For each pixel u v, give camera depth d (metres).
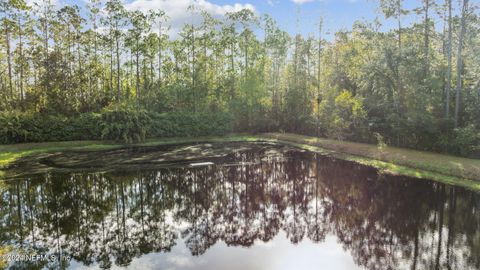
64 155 19.02
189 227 8.77
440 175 13.33
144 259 6.80
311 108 29.08
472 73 16.05
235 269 6.36
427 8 19.27
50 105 24.95
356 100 21.28
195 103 30.64
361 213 9.74
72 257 6.86
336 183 13.24
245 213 9.97
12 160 17.33
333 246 7.48
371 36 22.14
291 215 9.77
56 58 25.36
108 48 28.53
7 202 10.70
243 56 32.16
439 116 17.28
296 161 17.88
